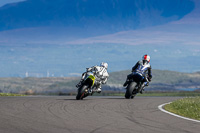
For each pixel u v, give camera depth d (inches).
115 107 1796.3
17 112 1472.7
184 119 1380.4
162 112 1616.6
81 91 2303.2
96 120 1294.3
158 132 1069.1
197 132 1082.7
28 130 1058.7
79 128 1111.0
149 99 2504.9
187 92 5349.4
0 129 1061.1
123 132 1058.7
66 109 1624.0
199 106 1884.8
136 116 1446.9
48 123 1195.9
